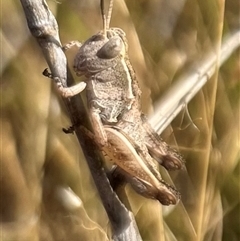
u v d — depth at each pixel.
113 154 0.17
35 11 0.16
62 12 0.19
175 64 0.20
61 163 0.19
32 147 0.19
